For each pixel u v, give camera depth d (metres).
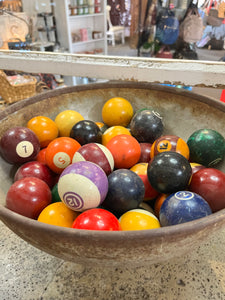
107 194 0.74
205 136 0.87
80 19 3.00
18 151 0.85
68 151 0.87
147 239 0.43
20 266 0.82
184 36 1.70
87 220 0.59
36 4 2.38
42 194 0.73
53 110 1.05
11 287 0.76
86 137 0.94
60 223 0.67
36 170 0.85
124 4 2.45
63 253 0.50
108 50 2.60
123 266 0.53
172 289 0.75
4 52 1.01
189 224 0.45
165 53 1.86
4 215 0.50
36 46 2.23
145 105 1.09
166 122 1.05
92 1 2.87
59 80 2.53
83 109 1.12
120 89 1.09
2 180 0.82
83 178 0.67
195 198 0.65
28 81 2.06
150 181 0.77
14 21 1.91
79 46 3.10
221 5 1.50
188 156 0.90
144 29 1.98
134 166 0.90
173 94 0.99
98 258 0.48
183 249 0.50
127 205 0.72
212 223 0.46
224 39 1.58
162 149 0.88
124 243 0.43
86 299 0.73
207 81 0.86
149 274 0.79
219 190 0.71
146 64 0.89
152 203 0.89
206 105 0.91
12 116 0.90
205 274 0.78
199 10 1.60
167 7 1.75
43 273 0.80
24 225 0.47
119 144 0.88
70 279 0.78
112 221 0.60
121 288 0.75
